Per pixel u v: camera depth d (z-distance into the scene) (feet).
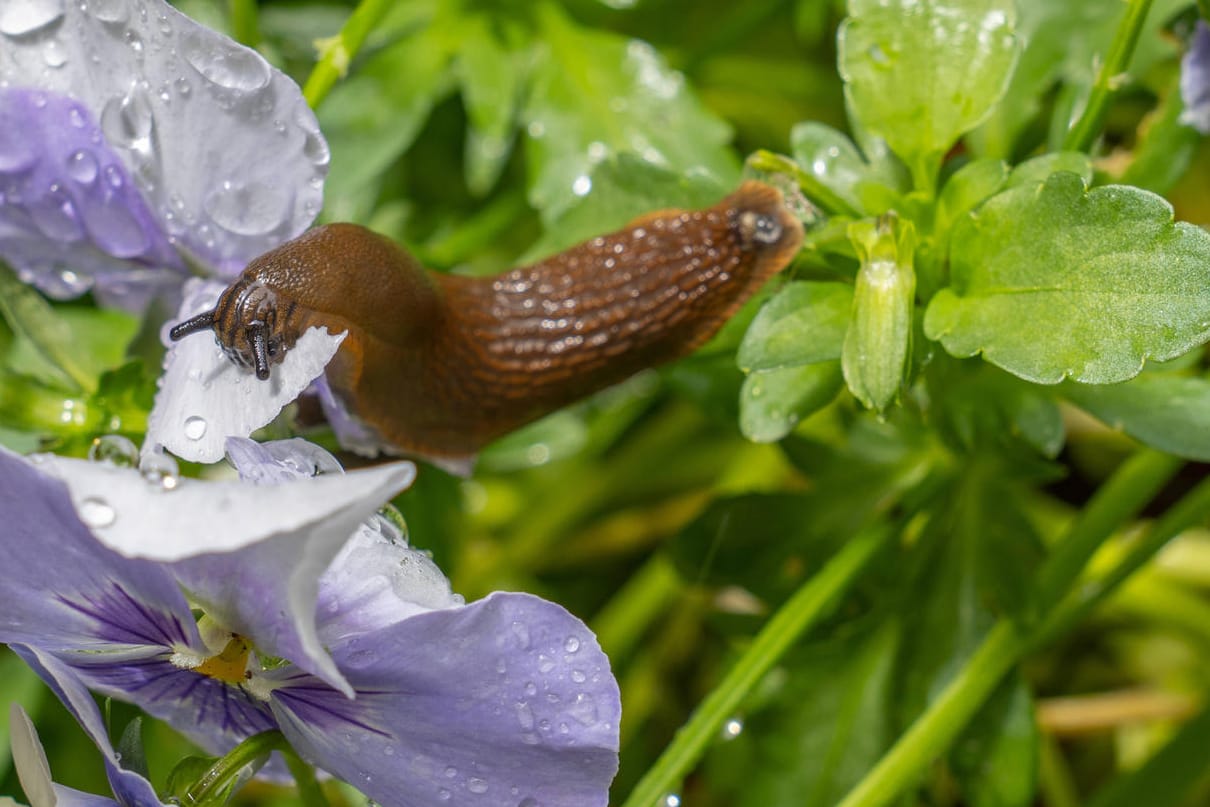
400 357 2.01
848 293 1.97
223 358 1.95
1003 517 2.03
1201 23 2.02
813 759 2.05
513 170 2.21
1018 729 2.03
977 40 1.97
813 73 2.26
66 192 1.98
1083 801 2.18
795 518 2.05
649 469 2.22
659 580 2.18
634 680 2.18
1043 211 1.94
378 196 2.20
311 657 1.84
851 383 1.94
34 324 2.02
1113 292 1.92
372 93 2.14
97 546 1.87
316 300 1.97
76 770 2.11
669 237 2.03
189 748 2.11
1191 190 2.19
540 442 2.13
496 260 2.22
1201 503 2.03
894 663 2.05
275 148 1.96
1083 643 2.20
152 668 1.92
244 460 1.89
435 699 1.89
